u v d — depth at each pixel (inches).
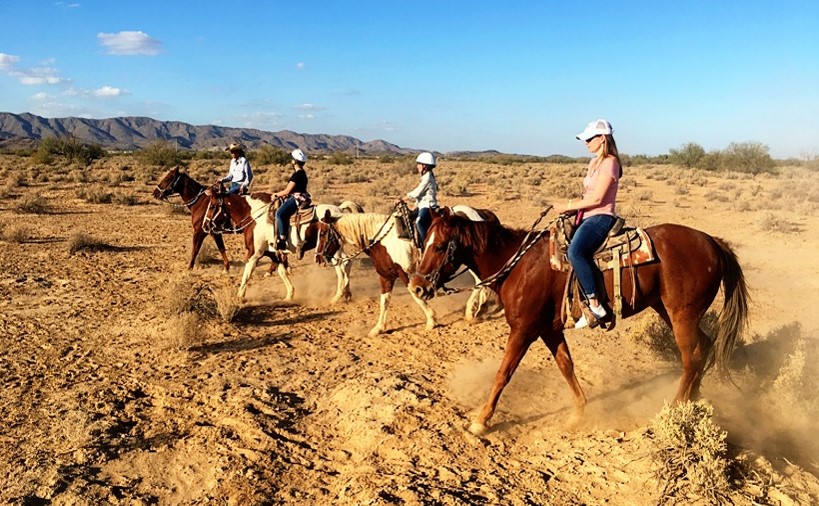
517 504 180.9
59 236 692.7
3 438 228.2
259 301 435.5
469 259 238.7
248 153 2832.2
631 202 1079.6
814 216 883.4
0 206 947.3
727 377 238.2
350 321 390.6
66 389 273.9
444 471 201.3
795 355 248.7
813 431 228.5
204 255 570.3
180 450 223.5
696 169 2236.7
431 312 371.2
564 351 237.5
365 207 911.7
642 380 284.2
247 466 211.0
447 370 302.2
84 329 360.8
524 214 912.3
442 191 1222.3
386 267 361.4
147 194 1178.0
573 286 217.0
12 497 189.8
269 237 417.7
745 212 932.6
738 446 202.5
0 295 432.5
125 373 295.1
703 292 220.2
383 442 223.9
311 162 2915.8
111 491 197.2
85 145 2365.9
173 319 342.3
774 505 176.1
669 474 187.8
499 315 401.7
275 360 315.6
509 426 237.3
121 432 236.1
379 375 289.0
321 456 221.3
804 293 453.1
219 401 262.5
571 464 203.5
